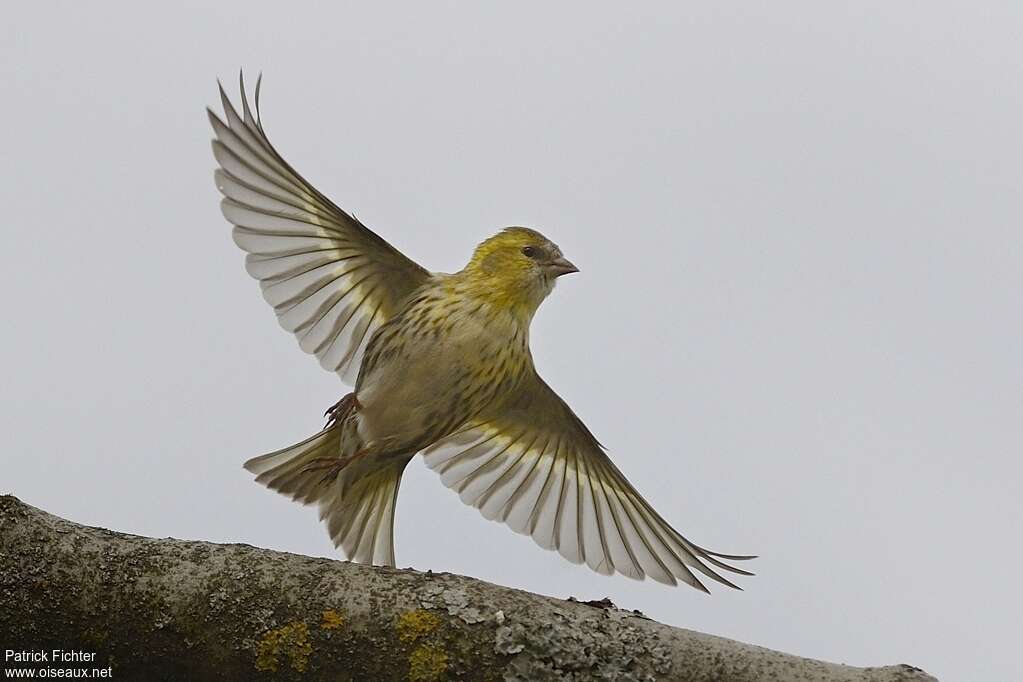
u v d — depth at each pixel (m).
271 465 9.81
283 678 5.74
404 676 5.73
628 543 9.93
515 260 10.02
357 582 5.89
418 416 9.91
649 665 5.79
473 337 9.82
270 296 9.51
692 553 9.42
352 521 9.98
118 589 5.82
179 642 5.77
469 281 10.00
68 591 5.81
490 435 10.65
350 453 9.91
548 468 10.51
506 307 10.00
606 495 10.16
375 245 9.66
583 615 5.94
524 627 5.81
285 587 5.85
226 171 8.95
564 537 10.21
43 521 6.00
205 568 5.88
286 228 9.34
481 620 5.82
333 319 9.82
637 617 6.00
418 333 9.80
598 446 10.18
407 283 9.99
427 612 5.82
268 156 8.96
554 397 10.32
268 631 5.76
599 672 5.77
